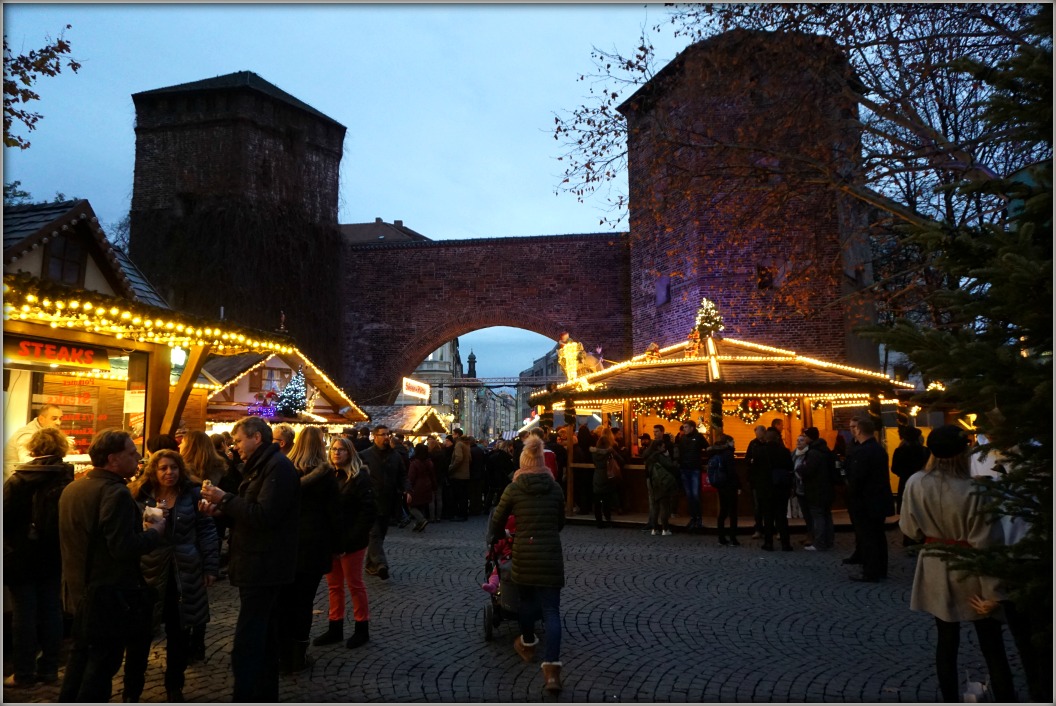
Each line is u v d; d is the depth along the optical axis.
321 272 32.84
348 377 35.41
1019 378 2.63
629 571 8.42
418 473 12.07
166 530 4.40
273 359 18.61
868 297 15.44
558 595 4.78
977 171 9.59
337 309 33.53
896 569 8.57
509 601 5.52
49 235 7.84
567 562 9.03
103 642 3.68
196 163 31.42
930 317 13.07
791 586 7.59
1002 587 3.61
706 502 13.09
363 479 5.61
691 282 24.17
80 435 7.71
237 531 3.99
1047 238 2.94
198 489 4.80
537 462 5.05
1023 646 3.74
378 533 7.94
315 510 4.86
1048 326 2.72
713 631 5.86
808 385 12.95
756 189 13.95
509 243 34.97
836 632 5.83
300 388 17.61
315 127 34.03
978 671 4.87
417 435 23.84
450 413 69.75
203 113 31.81
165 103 32.19
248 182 31.30
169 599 4.34
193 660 5.08
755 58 13.97
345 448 5.64
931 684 4.60
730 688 4.56
